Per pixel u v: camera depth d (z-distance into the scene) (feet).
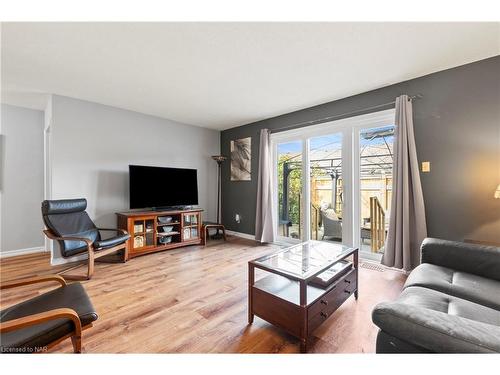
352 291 6.68
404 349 2.95
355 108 10.34
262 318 5.50
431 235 8.36
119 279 8.44
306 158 12.48
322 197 12.13
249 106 11.87
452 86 7.93
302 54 7.10
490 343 2.39
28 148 11.85
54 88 9.67
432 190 8.34
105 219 11.72
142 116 13.04
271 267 5.54
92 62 7.57
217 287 7.77
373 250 10.53
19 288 7.74
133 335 5.27
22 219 11.68
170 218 12.50
